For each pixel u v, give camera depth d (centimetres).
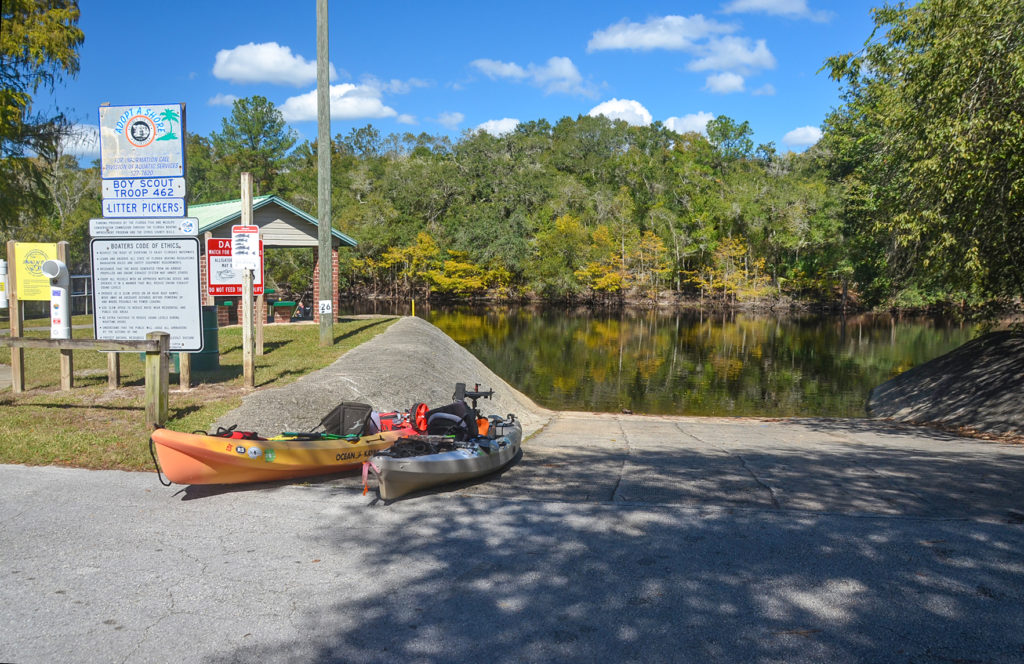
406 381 1367
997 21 1216
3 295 1168
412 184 8744
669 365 3152
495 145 10406
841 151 5459
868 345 4053
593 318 6291
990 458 1024
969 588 477
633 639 410
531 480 810
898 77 1501
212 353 1332
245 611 448
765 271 7794
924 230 1408
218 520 621
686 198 8525
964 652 394
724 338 4475
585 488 767
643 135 13062
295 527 606
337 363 1477
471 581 493
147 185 1054
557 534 589
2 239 2805
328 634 419
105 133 1051
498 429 952
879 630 420
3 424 902
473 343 4000
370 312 6419
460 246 8188
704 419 1822
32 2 2252
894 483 809
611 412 2050
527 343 4050
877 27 1557
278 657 394
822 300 7375
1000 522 625
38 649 401
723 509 665
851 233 5962
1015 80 1183
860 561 527
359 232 7762
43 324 2403
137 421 923
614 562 525
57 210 5156
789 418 1881
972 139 1232
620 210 8269
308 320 2739
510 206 8825
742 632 418
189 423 911
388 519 630
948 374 1861
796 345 4053
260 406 1006
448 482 750
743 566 517
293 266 5734
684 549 552
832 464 953
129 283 1072
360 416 823
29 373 1302
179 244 1057
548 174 9594
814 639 409
